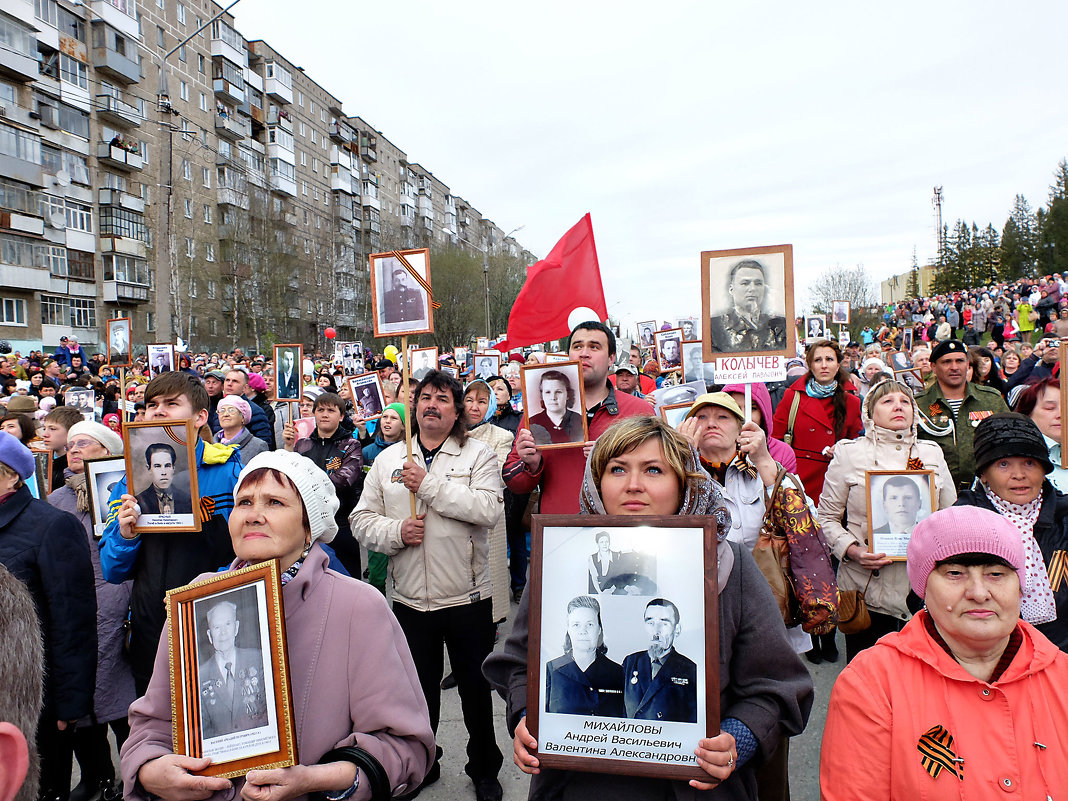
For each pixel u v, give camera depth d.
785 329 3.38
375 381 7.25
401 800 3.38
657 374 11.09
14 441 2.90
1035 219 71.88
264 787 1.61
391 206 75.69
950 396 5.00
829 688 4.32
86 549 3.07
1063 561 2.52
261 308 46.53
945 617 1.74
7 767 1.11
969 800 1.64
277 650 1.65
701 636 1.65
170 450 2.89
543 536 1.79
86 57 38.22
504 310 54.28
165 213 16.61
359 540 3.58
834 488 3.62
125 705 3.42
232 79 48.94
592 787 1.75
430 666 3.40
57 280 36.84
